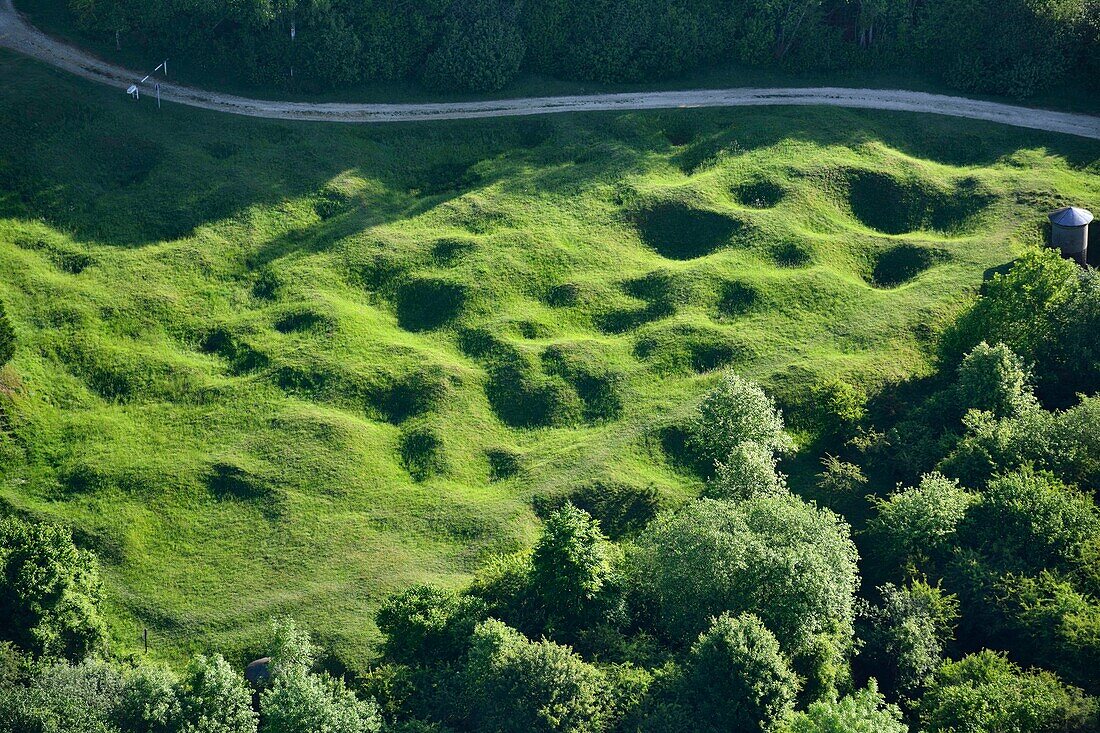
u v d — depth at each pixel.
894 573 75.44
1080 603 67.06
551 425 89.25
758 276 101.56
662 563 69.50
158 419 87.00
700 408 84.88
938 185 112.94
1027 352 90.31
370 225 107.56
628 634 71.06
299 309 97.06
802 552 67.56
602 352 94.69
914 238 107.69
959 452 81.31
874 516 81.12
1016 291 90.56
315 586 75.88
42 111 110.25
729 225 107.94
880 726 56.72
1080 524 73.12
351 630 72.88
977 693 60.97
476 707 64.44
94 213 103.31
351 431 86.75
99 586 73.19
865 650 69.81
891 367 93.06
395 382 91.06
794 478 85.25
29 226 100.25
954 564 73.44
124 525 79.00
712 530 68.81
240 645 72.19
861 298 99.88
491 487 84.06
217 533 79.31
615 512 81.69
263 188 109.81
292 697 60.91
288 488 82.25
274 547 78.50
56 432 84.94
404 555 78.25
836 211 111.00
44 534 70.06
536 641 70.12
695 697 62.41
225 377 91.25
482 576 74.88
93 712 61.28
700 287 100.50
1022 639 69.31
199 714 61.94
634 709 62.31
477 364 93.94
